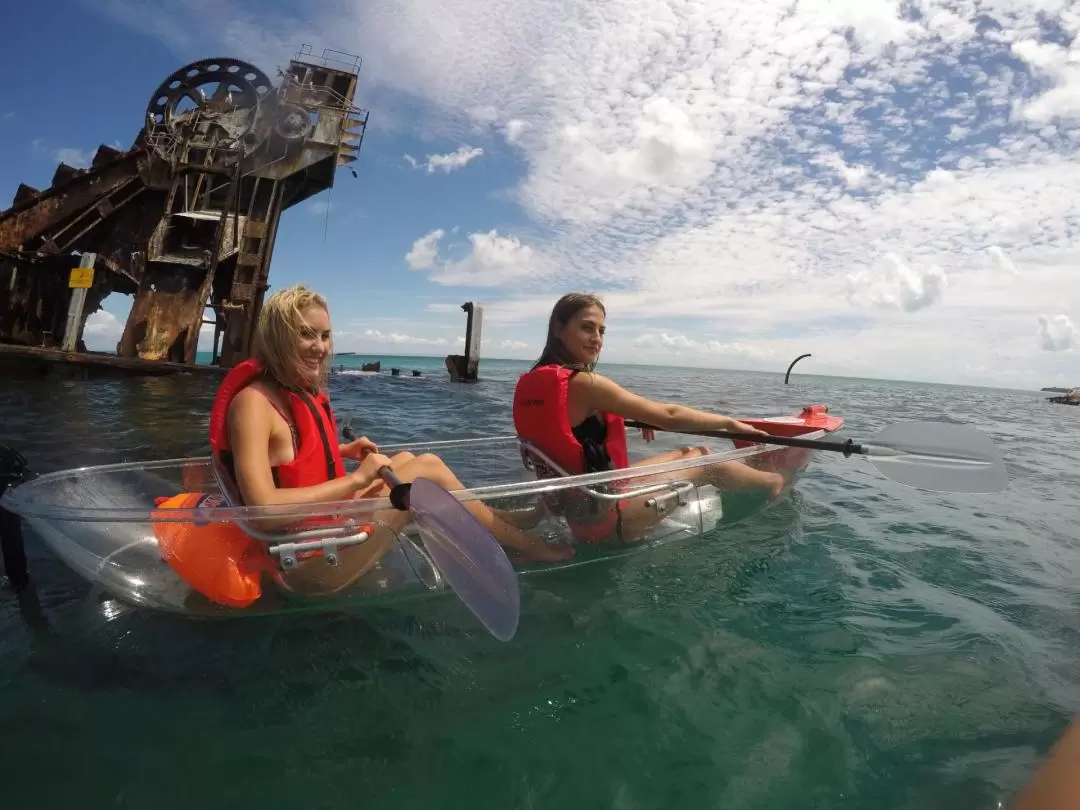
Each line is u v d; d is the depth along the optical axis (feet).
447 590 8.27
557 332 10.80
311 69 54.34
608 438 10.76
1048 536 11.99
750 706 6.08
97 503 8.53
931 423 12.83
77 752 5.29
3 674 6.31
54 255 51.65
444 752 5.44
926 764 5.24
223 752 5.37
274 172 53.26
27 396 30.42
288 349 7.79
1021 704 6.10
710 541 10.91
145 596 7.49
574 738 5.64
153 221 52.95
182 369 47.26
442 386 52.90
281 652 6.91
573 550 9.41
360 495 8.30
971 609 8.33
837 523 12.29
